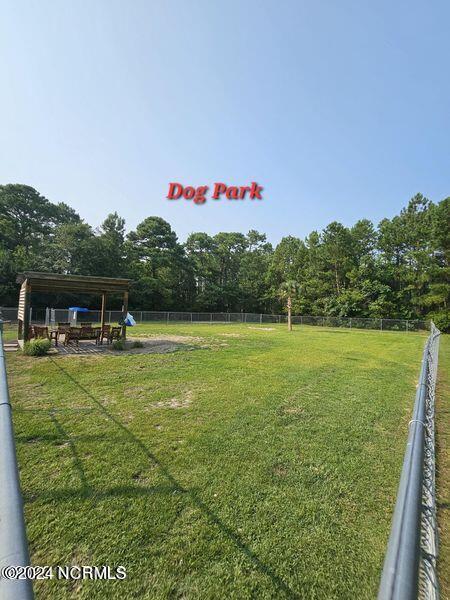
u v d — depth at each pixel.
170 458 3.31
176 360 8.84
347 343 15.35
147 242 44.84
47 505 2.50
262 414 4.70
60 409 4.69
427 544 1.65
